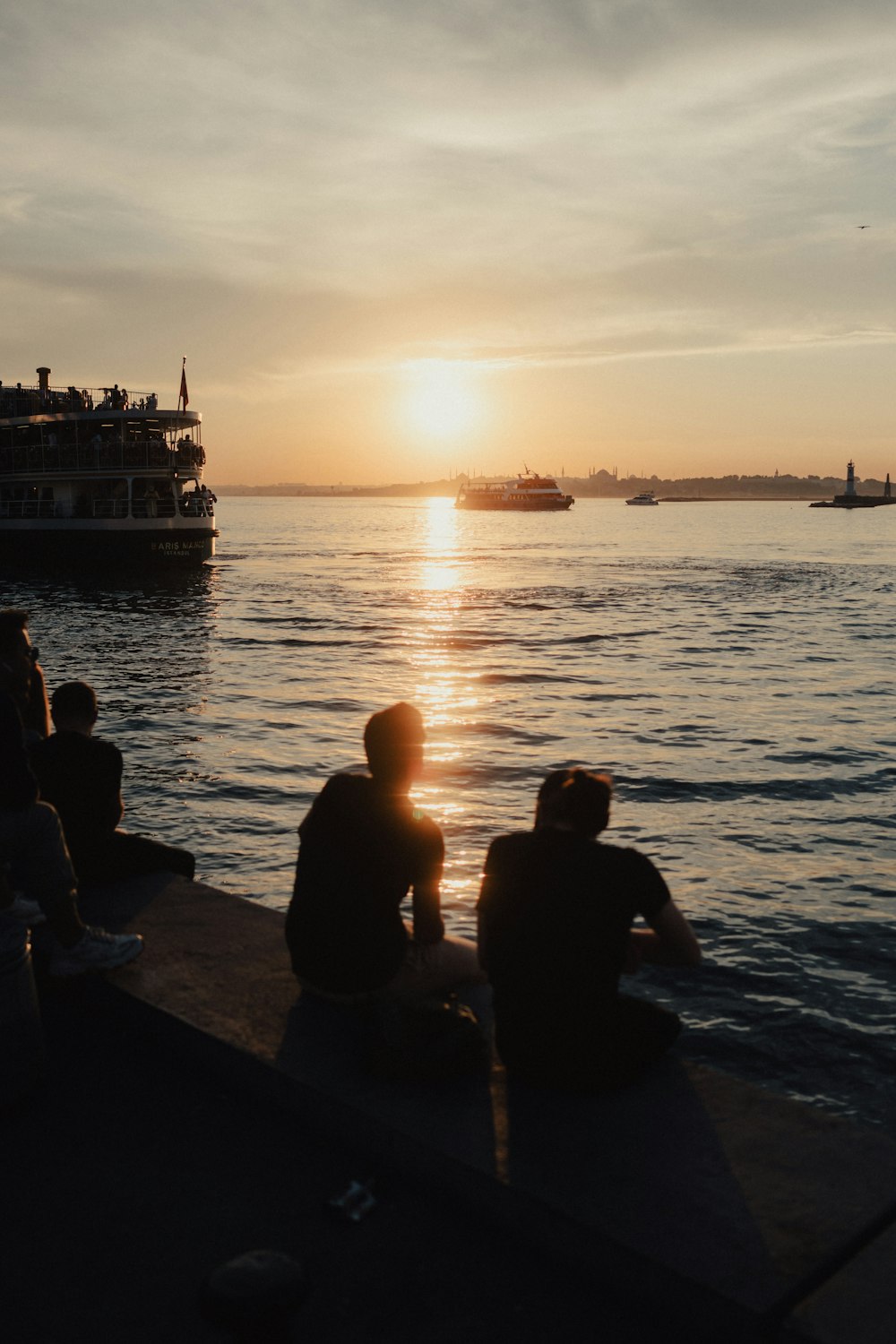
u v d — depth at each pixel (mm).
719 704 23484
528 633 37781
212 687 26016
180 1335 2809
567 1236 3047
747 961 9523
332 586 59500
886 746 18969
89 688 5598
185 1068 4234
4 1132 3803
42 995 4863
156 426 59281
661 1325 2879
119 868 5699
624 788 15969
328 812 4188
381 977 4121
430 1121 3512
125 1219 3307
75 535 58625
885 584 60875
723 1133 3432
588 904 3572
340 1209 3301
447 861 12578
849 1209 3059
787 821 14258
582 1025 3598
